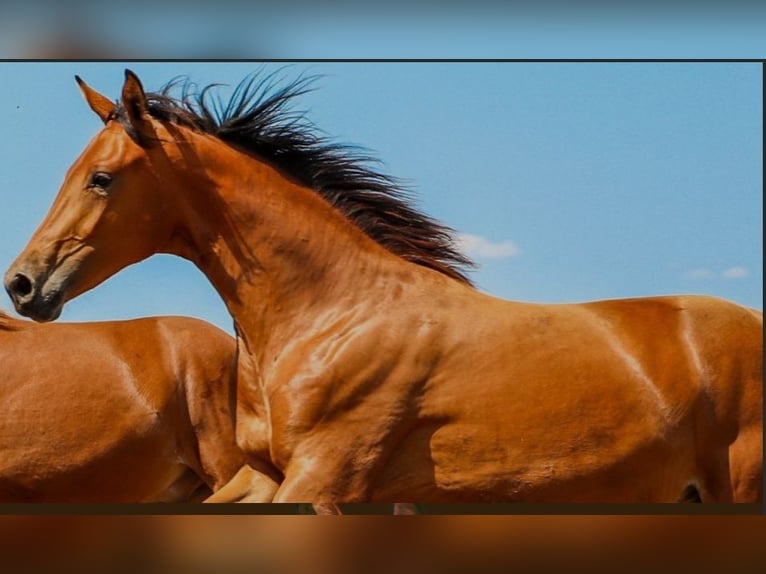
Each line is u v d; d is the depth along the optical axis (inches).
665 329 207.6
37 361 259.1
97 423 256.5
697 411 204.7
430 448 199.3
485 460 198.2
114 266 206.1
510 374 199.6
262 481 216.5
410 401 198.2
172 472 261.4
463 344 200.7
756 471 204.4
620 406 200.8
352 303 203.8
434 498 200.4
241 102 213.2
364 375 197.8
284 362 202.2
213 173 207.3
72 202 204.8
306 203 209.8
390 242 212.5
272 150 212.7
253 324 206.4
